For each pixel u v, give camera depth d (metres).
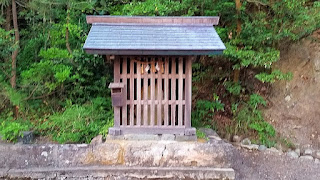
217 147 4.93
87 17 4.95
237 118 6.99
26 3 6.48
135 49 4.41
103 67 7.22
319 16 6.03
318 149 6.61
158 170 4.76
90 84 7.23
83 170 4.76
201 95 7.56
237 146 6.50
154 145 4.91
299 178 5.40
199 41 4.66
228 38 6.80
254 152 6.30
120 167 4.84
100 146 4.93
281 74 6.39
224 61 7.50
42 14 6.67
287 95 7.45
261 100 7.01
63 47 7.24
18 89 6.57
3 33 5.88
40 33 7.54
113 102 4.90
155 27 5.00
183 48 4.45
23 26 7.72
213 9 6.81
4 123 5.69
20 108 6.46
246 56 5.98
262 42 6.38
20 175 4.75
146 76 4.98
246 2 6.62
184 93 5.05
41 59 6.98
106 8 7.55
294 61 7.61
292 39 6.86
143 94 5.04
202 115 7.05
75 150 4.97
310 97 7.32
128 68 5.05
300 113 7.19
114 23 5.00
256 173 5.52
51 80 6.59
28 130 5.92
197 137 5.38
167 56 4.89
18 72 6.93
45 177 4.75
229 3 6.47
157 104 5.04
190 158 4.91
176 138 5.03
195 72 7.63
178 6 6.35
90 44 4.42
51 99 7.00
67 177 4.77
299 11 6.14
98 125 6.05
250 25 6.26
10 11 7.24
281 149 6.59
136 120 5.14
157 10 6.12
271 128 6.73
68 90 7.08
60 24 7.04
